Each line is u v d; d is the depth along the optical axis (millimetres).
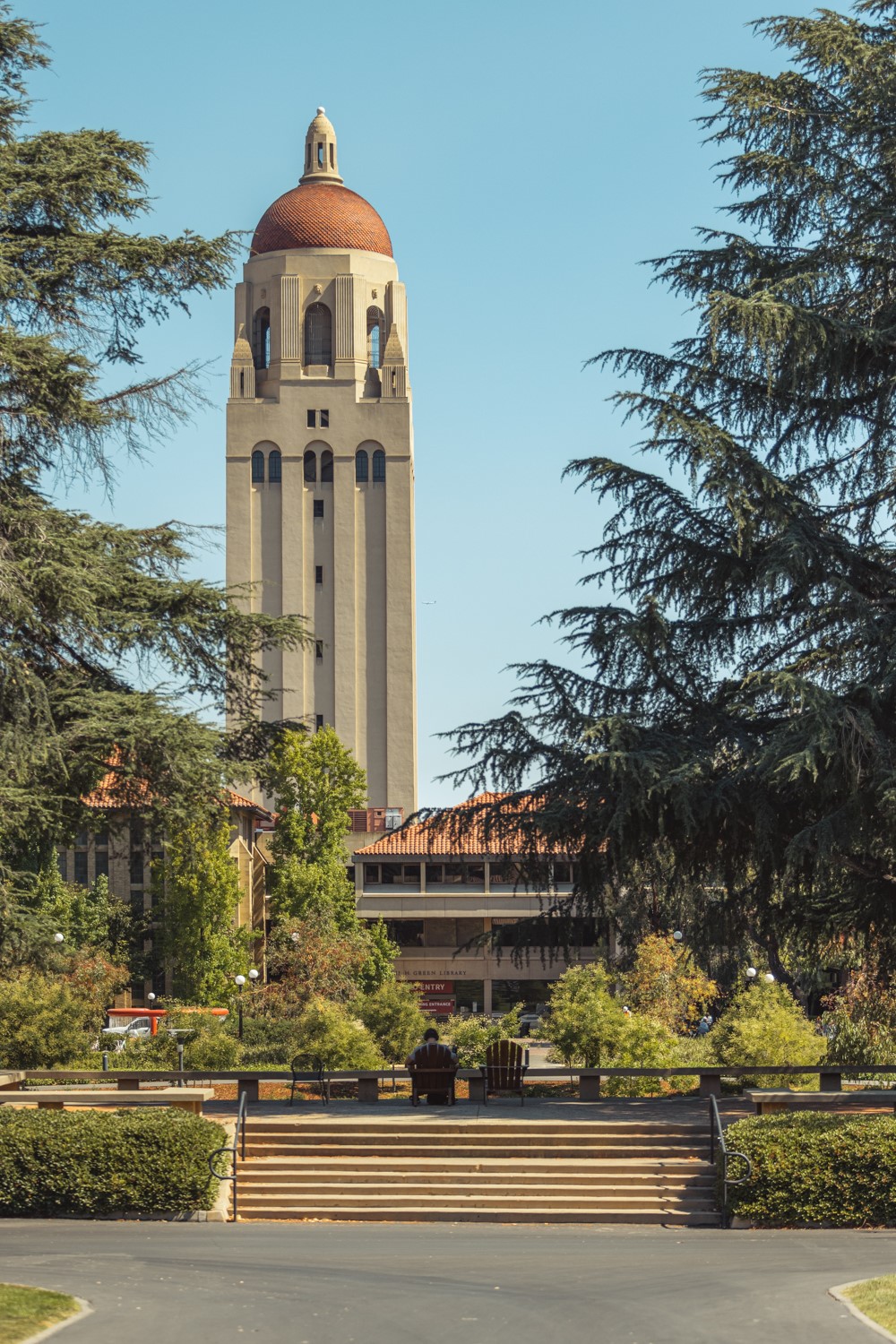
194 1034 43688
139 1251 17344
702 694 26453
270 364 110562
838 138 27328
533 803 26250
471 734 26156
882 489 27734
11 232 26438
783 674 22672
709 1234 19188
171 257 26438
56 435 25609
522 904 87500
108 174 26359
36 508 25125
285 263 110688
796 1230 19391
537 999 88438
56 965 26594
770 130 27516
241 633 26484
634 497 26469
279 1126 23547
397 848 88375
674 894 28953
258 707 27828
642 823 25031
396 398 109500
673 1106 26844
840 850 23891
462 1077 28469
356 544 108250
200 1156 20547
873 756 23109
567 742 25297
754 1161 19797
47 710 23578
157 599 26031
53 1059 41344
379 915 87812
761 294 24719
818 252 27094
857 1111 23984
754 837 25672
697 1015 56031
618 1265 16344
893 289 27000
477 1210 20719
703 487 24703
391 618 107688
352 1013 46906
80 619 24719
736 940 29094
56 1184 20344
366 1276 15523
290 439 108625
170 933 74500
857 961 31172
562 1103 27625
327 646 107125
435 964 88688
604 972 39906
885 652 24062
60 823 25453
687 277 28062
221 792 24984
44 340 24391
